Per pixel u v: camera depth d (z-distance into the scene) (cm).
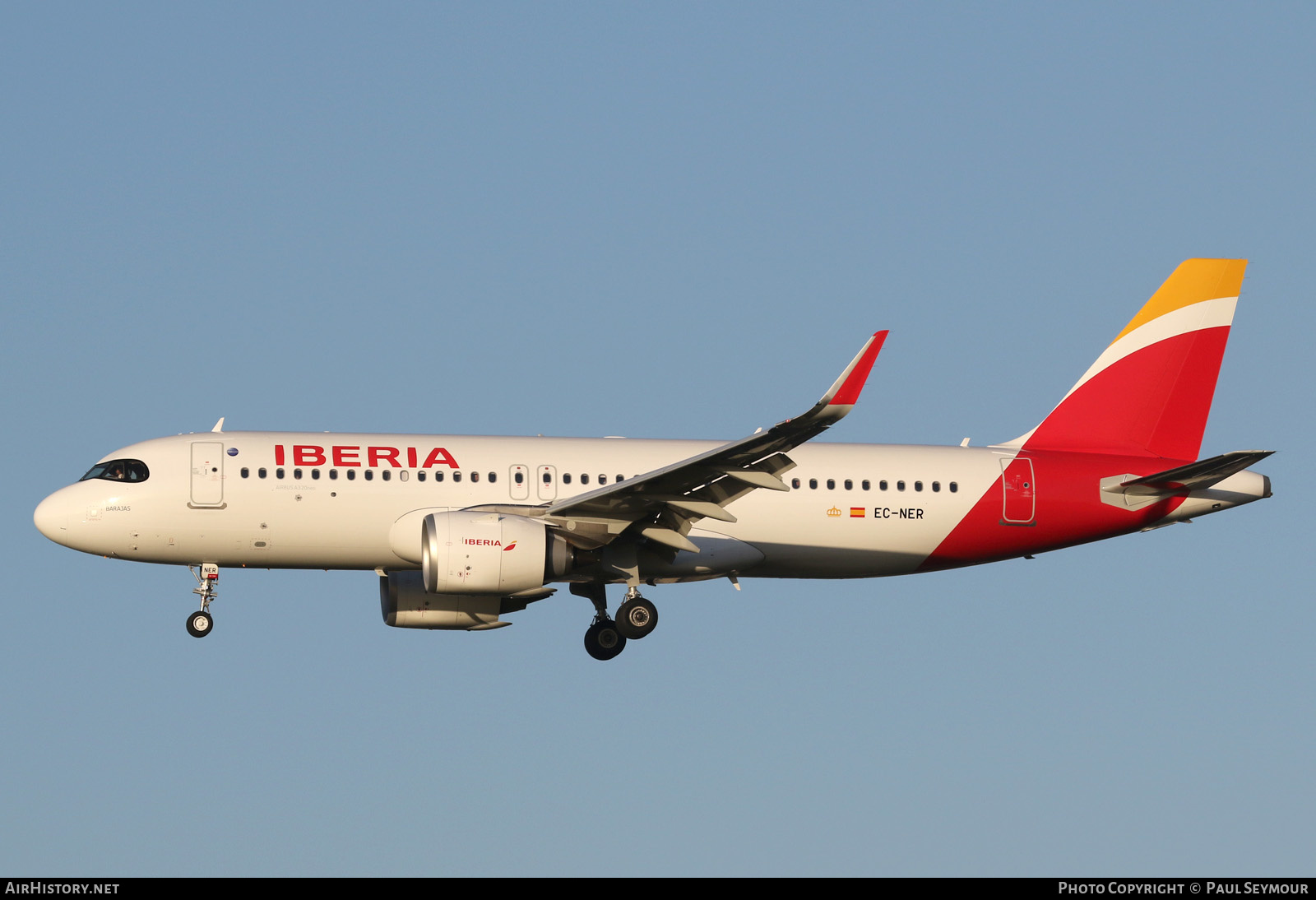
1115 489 12662
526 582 10906
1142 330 13238
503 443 11831
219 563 11425
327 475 11331
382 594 12506
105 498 11150
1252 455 11788
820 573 12394
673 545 11244
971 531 12438
